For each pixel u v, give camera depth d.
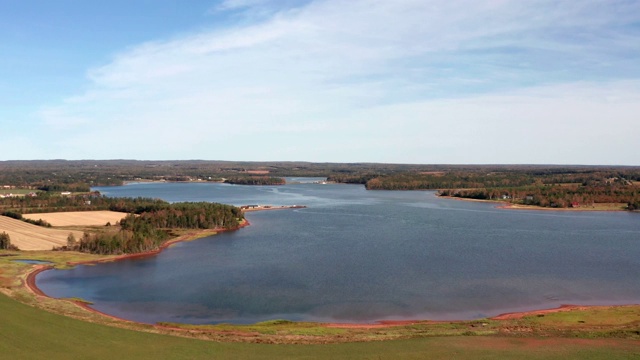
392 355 60.25
